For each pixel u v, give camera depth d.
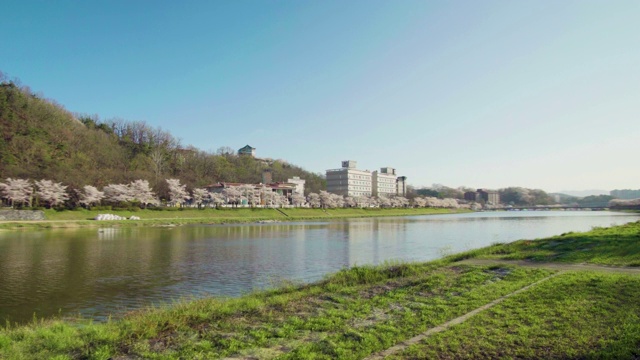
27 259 43.09
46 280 32.25
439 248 54.03
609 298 15.70
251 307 17.14
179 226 98.44
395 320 14.43
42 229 81.62
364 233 79.75
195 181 160.50
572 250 31.23
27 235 69.69
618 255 27.02
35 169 108.62
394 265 29.05
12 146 115.00
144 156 162.62
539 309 14.77
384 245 57.62
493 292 18.08
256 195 163.88
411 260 42.59
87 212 105.38
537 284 19.17
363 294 19.30
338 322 14.41
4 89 135.38
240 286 30.09
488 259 30.72
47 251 49.38
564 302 15.51
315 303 17.62
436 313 15.09
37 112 138.38
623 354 10.36
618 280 18.73
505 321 13.58
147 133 185.75
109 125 188.25
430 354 10.98
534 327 12.83
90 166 131.50
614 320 13.10
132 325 14.75
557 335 12.07
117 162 145.25
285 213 152.88
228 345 12.35
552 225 105.69
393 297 18.09
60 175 108.62
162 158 170.12
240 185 163.25
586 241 34.81
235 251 50.59
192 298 25.89
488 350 11.15
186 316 15.68
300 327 14.01
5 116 124.19
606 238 35.25
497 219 149.00
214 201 147.25
